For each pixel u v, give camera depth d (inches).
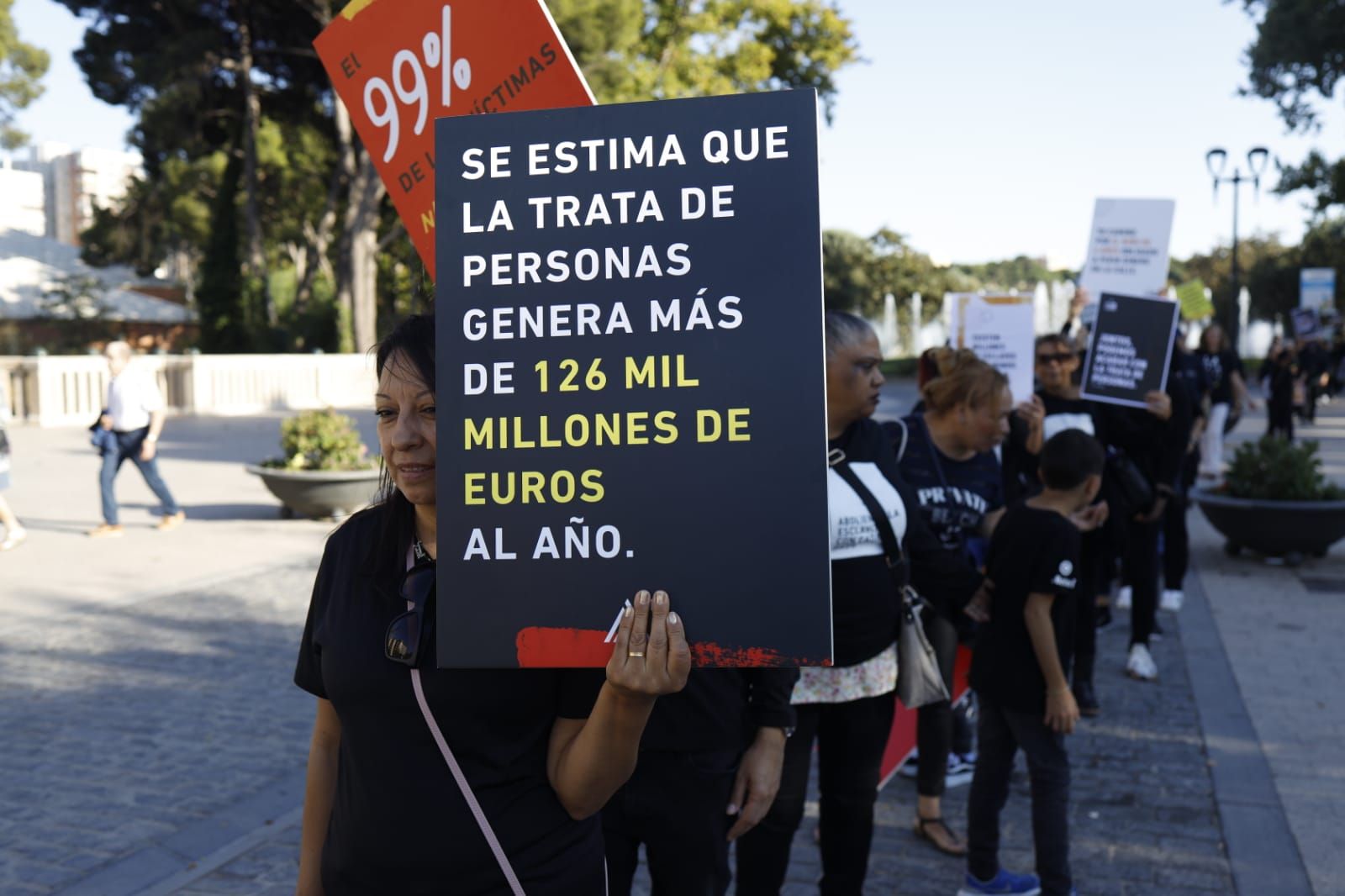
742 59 1423.5
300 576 362.0
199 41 1306.6
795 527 60.5
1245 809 180.1
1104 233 290.5
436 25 99.4
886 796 192.9
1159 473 246.1
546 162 64.6
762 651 60.4
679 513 61.7
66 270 1706.4
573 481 62.9
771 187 62.1
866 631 121.2
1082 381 253.0
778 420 61.1
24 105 1847.9
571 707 68.7
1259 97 1196.5
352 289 1382.9
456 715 67.0
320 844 77.9
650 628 61.0
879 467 125.0
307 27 1378.0
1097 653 276.1
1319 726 219.8
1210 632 293.7
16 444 797.2
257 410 1171.9
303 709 232.2
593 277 63.6
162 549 406.6
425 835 67.2
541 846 68.5
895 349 2613.2
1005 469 220.1
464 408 64.4
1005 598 142.4
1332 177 1178.6
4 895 151.2
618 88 1189.1
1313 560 388.5
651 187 63.3
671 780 96.8
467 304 64.9
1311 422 984.3
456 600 63.6
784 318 61.5
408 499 71.6
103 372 984.3
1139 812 180.4
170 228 2119.8
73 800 183.8
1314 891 152.8
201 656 270.5
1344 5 1118.4
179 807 181.6
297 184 1891.0
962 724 198.8
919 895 154.6
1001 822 179.6
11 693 240.8
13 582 351.6
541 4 95.4
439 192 65.6
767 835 121.3
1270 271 2470.5
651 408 62.5
